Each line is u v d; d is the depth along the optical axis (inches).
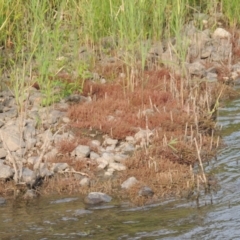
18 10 627.5
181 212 368.8
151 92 550.0
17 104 490.3
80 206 382.0
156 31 656.4
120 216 366.6
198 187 395.2
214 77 610.5
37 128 485.4
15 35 632.4
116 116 511.8
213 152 454.3
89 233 347.9
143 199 385.1
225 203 378.0
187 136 477.4
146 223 356.8
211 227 349.1
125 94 546.6
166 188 397.4
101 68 610.5
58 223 361.1
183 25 686.5
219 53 673.6
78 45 624.4
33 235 347.9
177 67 598.5
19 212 377.1
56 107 522.9
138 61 617.6
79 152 447.5
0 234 349.7
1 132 446.0
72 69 580.4
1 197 394.6
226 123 509.0
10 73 579.5
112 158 442.0
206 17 752.3
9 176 413.7
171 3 677.3
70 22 641.0
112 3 652.7
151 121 497.7
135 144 469.1
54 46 554.9
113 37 615.8
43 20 587.8
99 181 414.3
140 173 417.4
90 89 554.3
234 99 565.6
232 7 743.1
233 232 342.6
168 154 443.8
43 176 416.5
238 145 466.3
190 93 535.5
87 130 488.4
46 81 538.3
